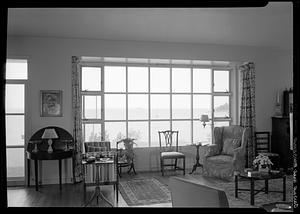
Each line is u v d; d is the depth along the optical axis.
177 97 6.85
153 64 6.60
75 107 5.38
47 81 5.30
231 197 4.21
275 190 4.56
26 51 5.20
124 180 5.40
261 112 6.39
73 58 5.38
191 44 5.95
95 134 6.29
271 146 6.40
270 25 4.77
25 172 5.20
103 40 5.52
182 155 5.89
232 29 4.97
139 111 6.62
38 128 5.27
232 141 5.71
